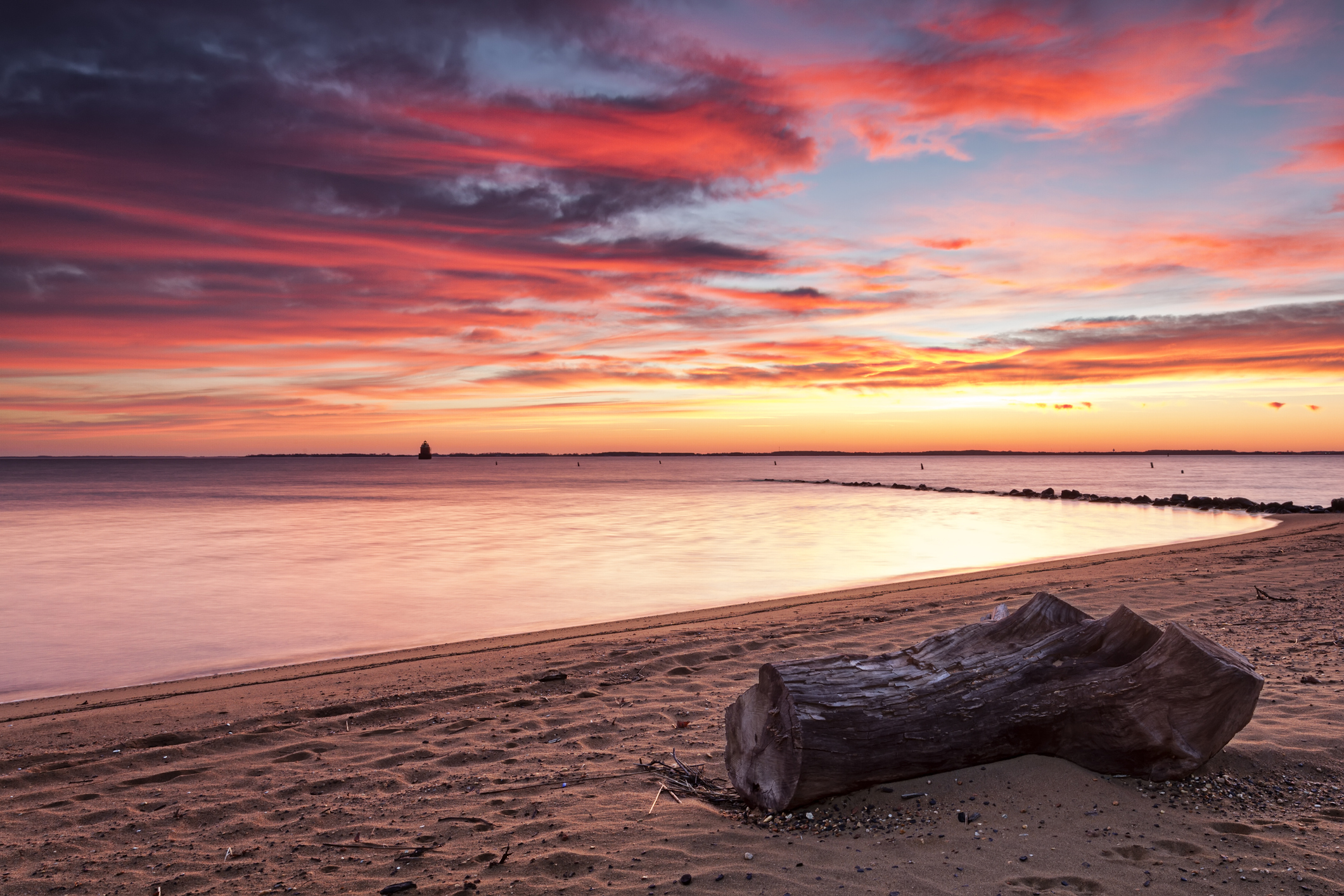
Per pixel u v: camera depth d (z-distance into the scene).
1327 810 4.07
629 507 46.31
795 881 3.55
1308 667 6.95
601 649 9.77
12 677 9.48
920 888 3.44
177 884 3.80
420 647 10.77
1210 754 4.33
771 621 11.44
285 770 5.55
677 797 4.76
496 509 43.75
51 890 3.75
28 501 53.34
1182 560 17.08
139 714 7.30
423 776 5.36
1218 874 3.47
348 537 27.80
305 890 3.69
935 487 73.38
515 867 3.84
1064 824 3.95
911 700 4.44
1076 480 93.00
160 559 21.62
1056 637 4.82
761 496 60.44
